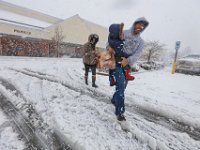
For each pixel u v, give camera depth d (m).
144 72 10.57
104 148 1.97
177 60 11.59
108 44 2.79
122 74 2.69
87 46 4.57
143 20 2.52
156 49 21.36
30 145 1.97
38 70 7.10
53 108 2.94
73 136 2.14
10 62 10.63
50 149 1.93
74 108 3.03
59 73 6.68
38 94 3.65
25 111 2.81
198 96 4.70
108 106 3.28
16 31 21.81
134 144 2.13
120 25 2.57
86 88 4.52
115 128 2.46
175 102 3.97
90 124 2.50
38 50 25.03
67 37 29.94
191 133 2.59
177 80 7.68
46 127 2.36
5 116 2.62
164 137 2.40
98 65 2.93
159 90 5.18
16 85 4.22
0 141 2.00
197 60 10.75
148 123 2.79
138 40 2.73
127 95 4.21
